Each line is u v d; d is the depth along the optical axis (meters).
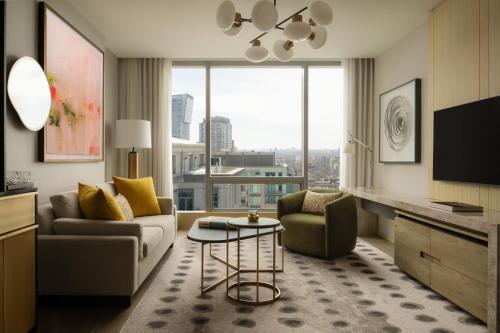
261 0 2.38
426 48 4.05
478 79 2.98
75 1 3.62
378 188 5.07
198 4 3.68
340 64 5.73
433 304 2.71
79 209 3.07
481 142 2.88
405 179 4.54
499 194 2.74
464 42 3.18
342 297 2.83
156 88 5.55
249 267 3.63
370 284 3.15
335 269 3.60
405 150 4.46
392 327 2.32
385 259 3.99
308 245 4.05
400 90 4.59
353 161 5.57
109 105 5.15
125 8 3.78
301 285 3.11
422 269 3.06
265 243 4.80
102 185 3.82
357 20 4.06
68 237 2.65
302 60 5.70
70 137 3.65
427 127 4.02
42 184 3.19
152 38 4.67
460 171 3.16
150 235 3.21
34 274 2.21
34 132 3.05
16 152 2.81
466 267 2.49
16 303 2.02
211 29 4.35
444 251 2.75
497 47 2.76
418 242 3.13
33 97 2.93
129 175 4.88
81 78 3.90
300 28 2.51
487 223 2.21
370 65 5.56
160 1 3.61
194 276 3.34
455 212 2.67
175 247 4.49
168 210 4.48
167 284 3.12
